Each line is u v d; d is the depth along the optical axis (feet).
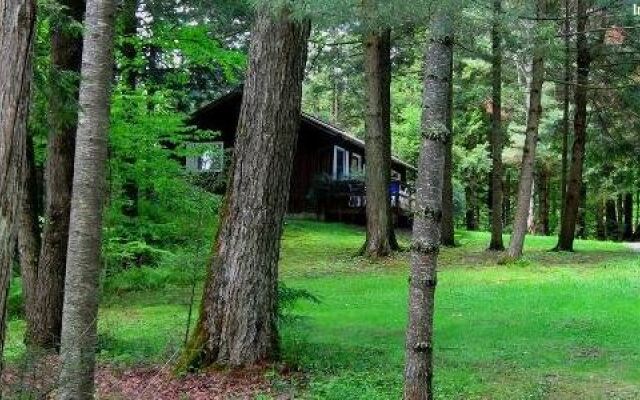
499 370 26.03
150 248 39.88
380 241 64.13
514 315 38.29
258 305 24.97
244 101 25.35
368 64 63.62
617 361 27.48
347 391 21.58
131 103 39.73
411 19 17.75
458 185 116.88
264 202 25.02
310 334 32.73
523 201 60.59
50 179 29.89
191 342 25.08
